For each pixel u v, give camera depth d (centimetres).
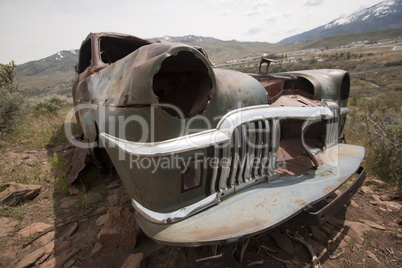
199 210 179
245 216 176
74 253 212
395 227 251
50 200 296
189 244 152
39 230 241
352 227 248
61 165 362
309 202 195
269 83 325
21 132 533
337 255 213
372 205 291
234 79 222
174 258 204
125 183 183
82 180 324
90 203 285
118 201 272
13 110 564
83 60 412
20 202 287
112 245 216
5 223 250
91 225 250
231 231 160
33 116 712
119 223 223
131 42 361
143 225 173
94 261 205
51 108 780
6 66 846
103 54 378
